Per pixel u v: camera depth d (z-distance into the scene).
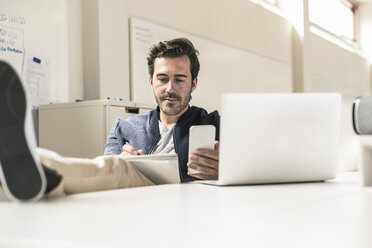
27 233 0.50
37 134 2.85
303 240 0.46
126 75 3.43
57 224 0.55
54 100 2.99
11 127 0.74
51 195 0.85
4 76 0.73
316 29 6.89
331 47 7.18
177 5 4.08
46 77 2.93
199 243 0.44
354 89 7.98
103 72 3.22
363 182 1.02
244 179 1.11
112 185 1.08
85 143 2.65
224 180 1.10
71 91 3.15
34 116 2.83
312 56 6.53
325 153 1.15
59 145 2.76
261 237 0.47
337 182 1.20
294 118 1.12
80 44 3.24
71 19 3.17
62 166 0.93
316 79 6.62
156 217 0.60
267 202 0.76
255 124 1.09
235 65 4.91
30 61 2.81
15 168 0.75
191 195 0.88
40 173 0.75
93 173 1.01
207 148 1.34
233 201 0.78
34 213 0.65
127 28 3.47
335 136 1.16
